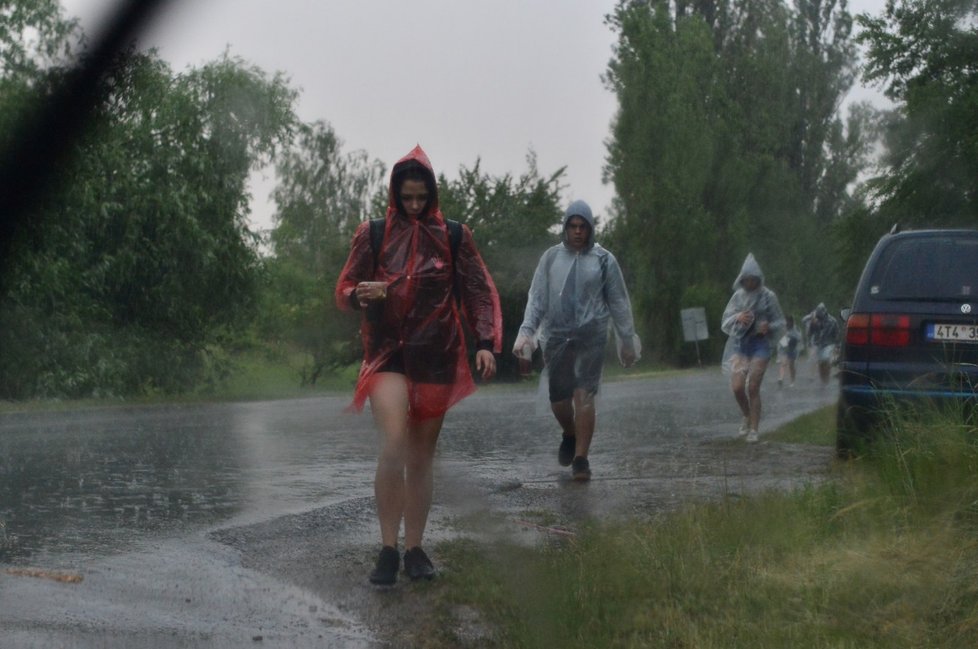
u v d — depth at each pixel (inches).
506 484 321.4
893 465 238.2
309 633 175.5
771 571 199.2
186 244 1019.9
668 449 414.3
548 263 342.6
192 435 505.7
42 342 879.1
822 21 1930.4
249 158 1127.6
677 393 890.7
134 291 1024.2
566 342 338.0
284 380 1298.0
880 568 191.0
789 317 971.9
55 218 899.4
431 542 239.9
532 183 1433.3
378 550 234.1
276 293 1353.3
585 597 184.7
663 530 229.3
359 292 207.2
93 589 199.9
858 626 168.9
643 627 173.3
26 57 894.4
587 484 322.3
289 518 269.1
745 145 1879.9
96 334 927.7
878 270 346.9
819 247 1856.5
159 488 323.6
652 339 1836.9
